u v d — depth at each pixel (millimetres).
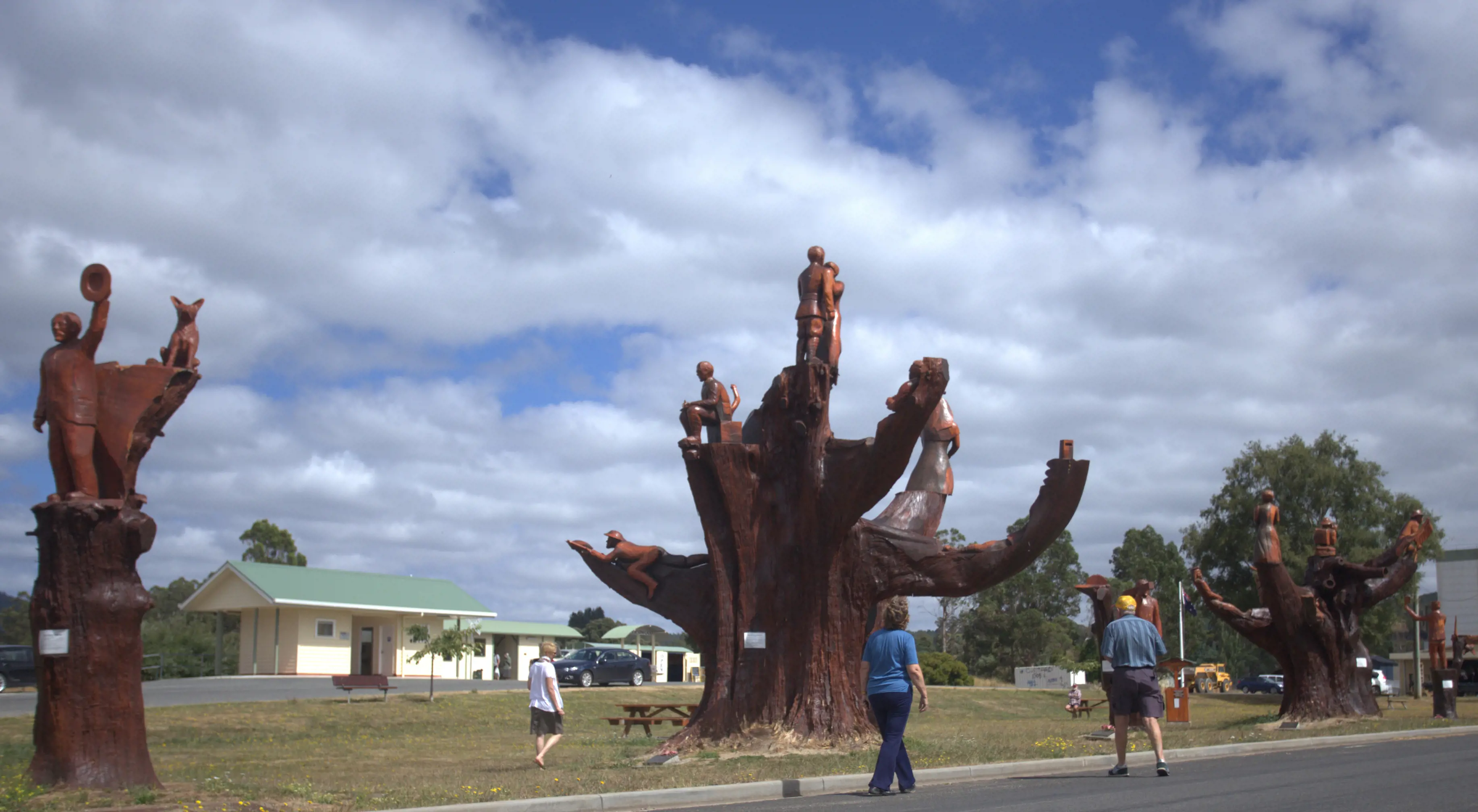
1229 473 55406
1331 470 52344
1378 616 52000
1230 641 98000
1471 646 38719
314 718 26109
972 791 10828
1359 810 8758
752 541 15930
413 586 52188
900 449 14906
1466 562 65938
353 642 49188
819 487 15570
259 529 74875
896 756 10555
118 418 12375
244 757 18938
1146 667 12008
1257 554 21797
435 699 30891
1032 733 21359
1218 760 14016
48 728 11664
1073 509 15688
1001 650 74438
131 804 10797
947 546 16016
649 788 11500
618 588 17297
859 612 15977
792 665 15688
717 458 15812
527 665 59875
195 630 57719
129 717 11859
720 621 15977
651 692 36406
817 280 16094
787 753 14836
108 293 12250
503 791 11625
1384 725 20016
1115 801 9617
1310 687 22141
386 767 16203
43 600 11773
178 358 13000
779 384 15906
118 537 12000
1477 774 11422
